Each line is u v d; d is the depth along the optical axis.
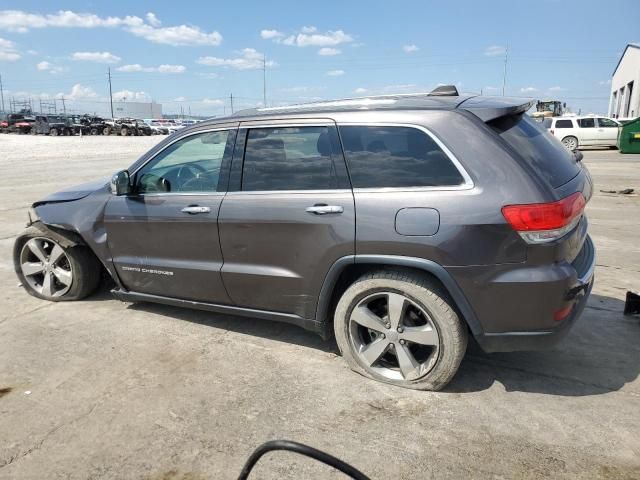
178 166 3.91
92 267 4.77
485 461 2.57
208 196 3.70
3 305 4.75
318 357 3.69
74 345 3.92
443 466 2.54
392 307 3.16
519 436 2.75
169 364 3.61
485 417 2.93
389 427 2.85
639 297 4.19
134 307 4.68
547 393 3.16
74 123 51.59
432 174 2.97
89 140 39.94
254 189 3.53
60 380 3.41
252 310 3.73
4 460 2.65
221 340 3.99
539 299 2.82
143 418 2.98
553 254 2.80
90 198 4.45
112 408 3.08
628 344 3.78
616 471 2.48
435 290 3.02
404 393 3.19
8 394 3.25
